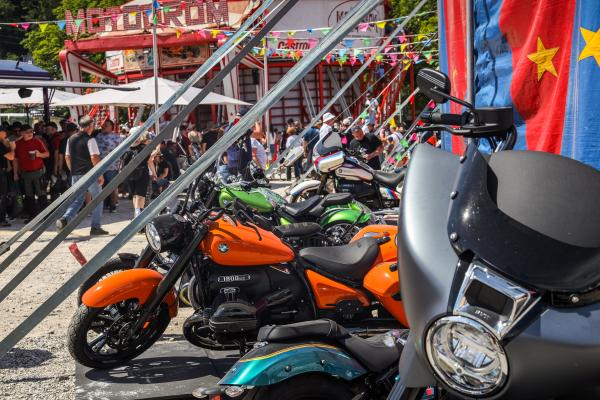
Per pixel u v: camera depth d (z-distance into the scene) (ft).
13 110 125.80
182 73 91.09
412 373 7.13
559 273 6.11
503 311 5.97
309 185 30.45
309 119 100.37
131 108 99.81
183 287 17.46
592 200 6.78
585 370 5.87
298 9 88.84
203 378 15.88
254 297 15.64
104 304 15.75
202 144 64.75
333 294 15.69
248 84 97.81
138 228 12.52
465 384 6.10
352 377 10.21
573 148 15.26
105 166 17.95
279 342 10.49
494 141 8.34
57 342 19.25
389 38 28.96
